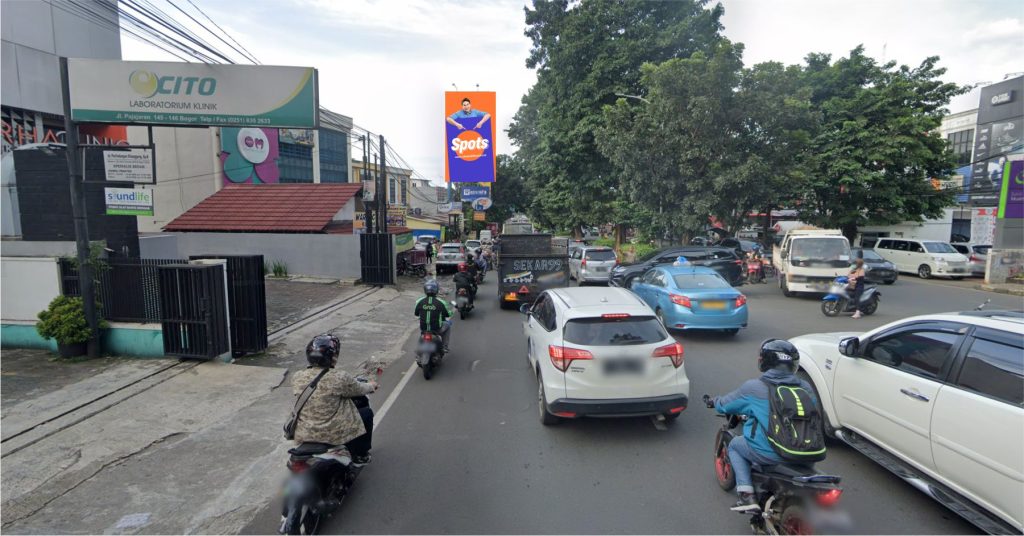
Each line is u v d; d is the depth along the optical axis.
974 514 3.59
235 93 8.37
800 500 3.46
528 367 8.62
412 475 4.82
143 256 12.21
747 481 3.72
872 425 4.52
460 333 11.59
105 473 4.82
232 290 8.87
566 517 4.09
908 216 25.73
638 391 5.44
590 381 5.42
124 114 8.21
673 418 5.88
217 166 27.81
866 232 33.50
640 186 21.52
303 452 3.83
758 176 18.77
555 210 36.81
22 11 16.73
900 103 24.14
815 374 5.24
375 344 10.57
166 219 27.00
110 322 8.32
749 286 20.02
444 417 6.32
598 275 19.69
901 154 23.53
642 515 4.11
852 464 4.94
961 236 31.39
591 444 5.49
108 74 8.13
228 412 6.39
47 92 17.48
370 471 4.91
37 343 8.59
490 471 4.89
